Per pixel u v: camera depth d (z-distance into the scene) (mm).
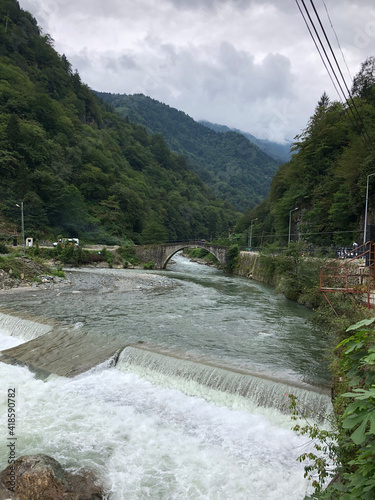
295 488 10000
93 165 123000
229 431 12641
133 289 42188
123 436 12172
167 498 9500
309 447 11594
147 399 14680
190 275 64875
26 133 92312
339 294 22500
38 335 22453
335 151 61188
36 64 142750
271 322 26766
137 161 174000
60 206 90938
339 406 10945
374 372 4676
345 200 50719
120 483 9930
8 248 53438
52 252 66750
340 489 4781
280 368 16859
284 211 72688
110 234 100188
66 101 143125
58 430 12375
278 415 13242
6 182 83875
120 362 17828
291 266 40188
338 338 16156
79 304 31328
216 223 170375
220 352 19094
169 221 146625
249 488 9984
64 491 9055
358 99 60156
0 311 27156
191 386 15461
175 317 27438
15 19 143750
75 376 16469
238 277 65125
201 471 10609
